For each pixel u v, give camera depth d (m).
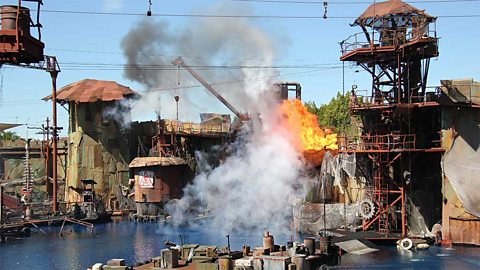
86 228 71.94
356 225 58.88
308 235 60.53
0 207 65.88
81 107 87.00
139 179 81.06
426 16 55.62
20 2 37.28
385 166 56.81
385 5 56.66
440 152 54.94
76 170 85.94
